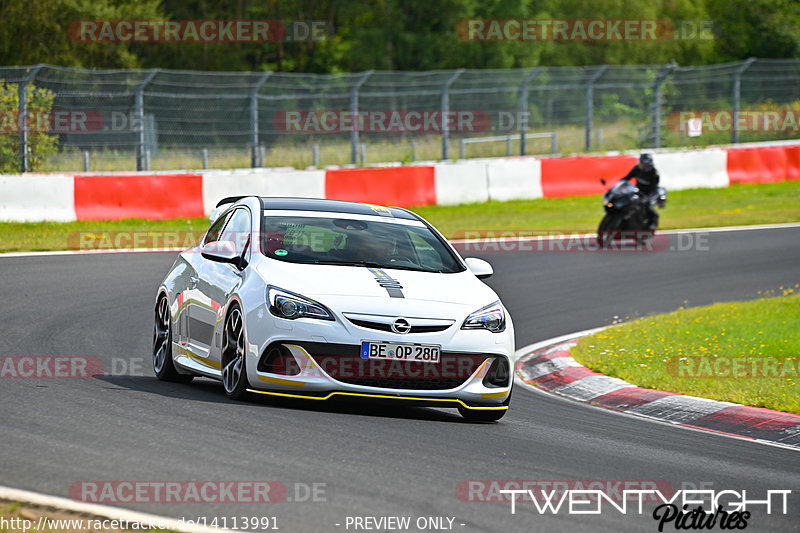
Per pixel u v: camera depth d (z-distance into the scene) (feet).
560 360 125.08
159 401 85.30
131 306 152.15
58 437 69.36
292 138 440.04
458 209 304.50
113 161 349.00
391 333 84.02
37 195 241.14
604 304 173.47
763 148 380.58
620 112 505.25
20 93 282.77
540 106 475.31
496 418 90.84
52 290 160.45
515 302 174.50
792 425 92.38
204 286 96.43
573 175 338.13
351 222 99.40
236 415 80.18
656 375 113.60
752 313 149.89
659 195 244.42
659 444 84.48
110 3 629.10
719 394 104.42
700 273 204.44
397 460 69.00
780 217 287.07
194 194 264.11
